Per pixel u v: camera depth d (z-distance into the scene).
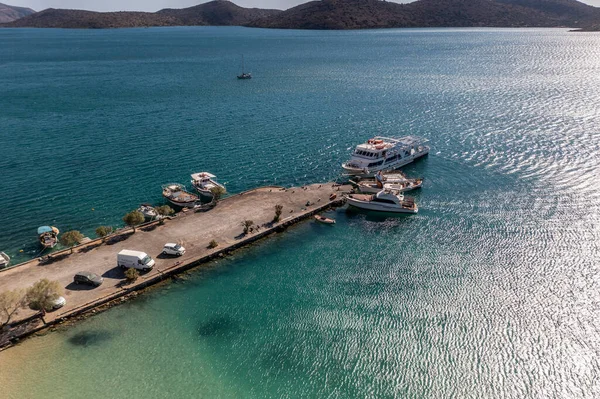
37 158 84.88
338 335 39.16
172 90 158.38
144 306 43.25
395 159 82.25
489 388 33.28
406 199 66.25
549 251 51.69
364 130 104.94
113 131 103.75
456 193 69.81
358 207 66.19
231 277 48.50
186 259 50.44
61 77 190.00
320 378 34.47
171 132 103.06
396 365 35.69
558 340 37.69
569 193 67.44
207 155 87.88
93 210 64.31
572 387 33.16
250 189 73.19
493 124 106.75
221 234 56.81
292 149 91.81
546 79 172.25
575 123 104.06
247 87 163.88
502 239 55.09
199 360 36.22
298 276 48.53
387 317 41.31
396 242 55.94
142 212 61.81
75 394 32.62
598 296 43.25
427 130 104.12
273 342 38.38
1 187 71.38
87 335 38.94
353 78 182.50
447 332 39.09
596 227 56.84
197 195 71.12
